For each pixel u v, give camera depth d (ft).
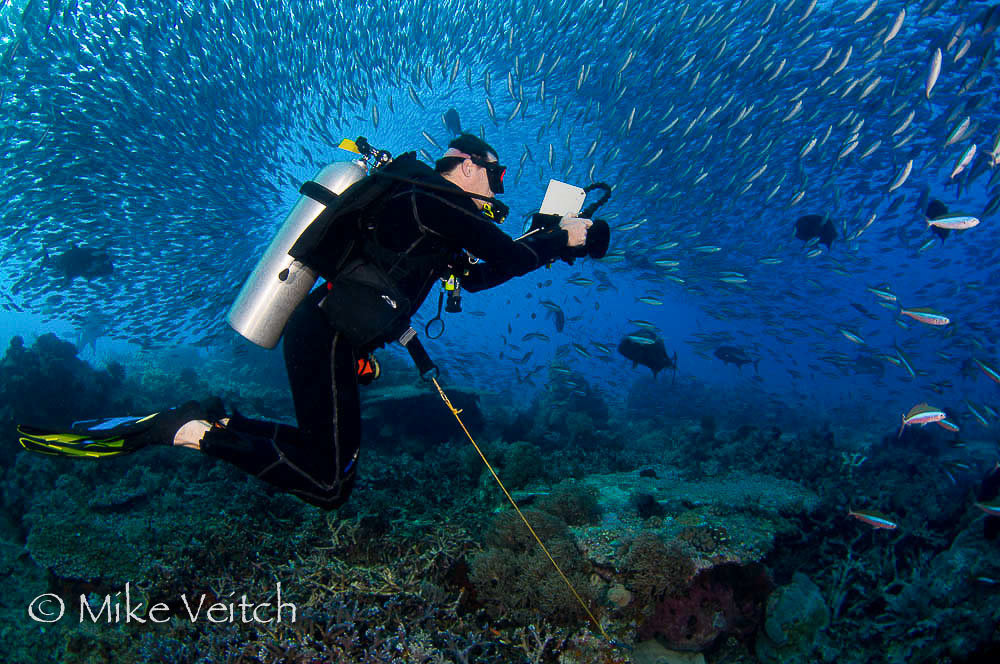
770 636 15.33
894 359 32.48
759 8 42.14
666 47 45.68
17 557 17.81
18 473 22.58
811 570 18.45
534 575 14.32
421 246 5.34
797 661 14.88
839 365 34.68
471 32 57.21
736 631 15.20
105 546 16.17
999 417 26.37
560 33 50.24
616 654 12.97
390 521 17.85
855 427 54.44
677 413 60.29
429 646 11.88
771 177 49.67
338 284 5.26
